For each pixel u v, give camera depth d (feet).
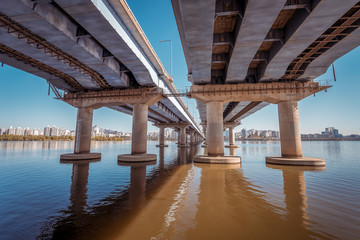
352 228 22.04
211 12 41.75
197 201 31.55
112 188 39.50
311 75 78.79
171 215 25.80
